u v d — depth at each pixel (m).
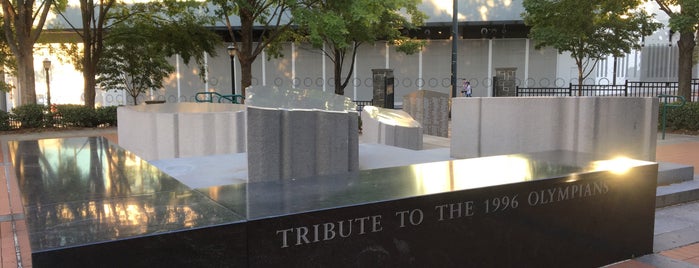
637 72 32.88
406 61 34.41
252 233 2.86
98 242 2.38
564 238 4.27
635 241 4.84
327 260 3.14
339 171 5.35
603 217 4.54
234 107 11.60
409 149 9.35
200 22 24.28
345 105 5.86
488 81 33.94
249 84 19.58
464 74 34.16
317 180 4.07
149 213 2.91
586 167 4.64
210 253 2.71
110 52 27.47
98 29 22.64
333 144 5.30
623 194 4.66
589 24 20.70
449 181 3.98
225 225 2.75
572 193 4.29
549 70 33.03
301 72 34.62
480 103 8.16
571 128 7.33
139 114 9.98
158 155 9.23
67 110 20.09
